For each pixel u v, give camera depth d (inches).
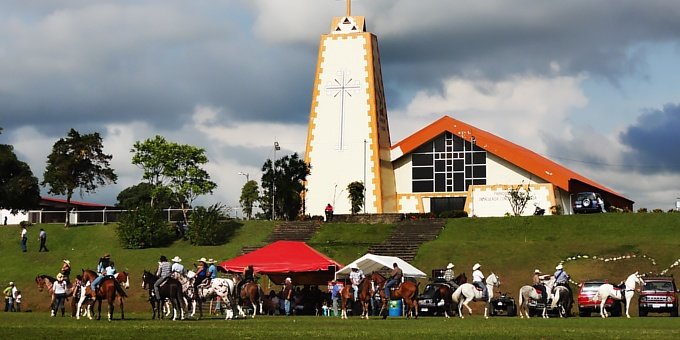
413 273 1975.9
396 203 3353.8
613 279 2260.1
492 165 3282.5
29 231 3006.9
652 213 2763.3
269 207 3225.9
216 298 1680.6
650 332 1157.7
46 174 3095.5
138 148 3417.8
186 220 3021.7
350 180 3253.0
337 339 1042.1
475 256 2485.2
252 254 2070.6
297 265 2007.9
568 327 1289.4
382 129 3356.3
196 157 3427.7
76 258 2726.4
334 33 3336.6
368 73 3299.7
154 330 1180.5
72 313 1894.7
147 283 1547.7
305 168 3213.6
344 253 2632.9
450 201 3312.0
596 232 2691.9
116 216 3125.0
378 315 1828.2
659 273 2268.7
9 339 1028.5
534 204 3157.0
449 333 1146.7
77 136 3147.1
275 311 1908.2
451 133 3314.5
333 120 3297.2
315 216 3142.2
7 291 2134.6
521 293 1727.4
